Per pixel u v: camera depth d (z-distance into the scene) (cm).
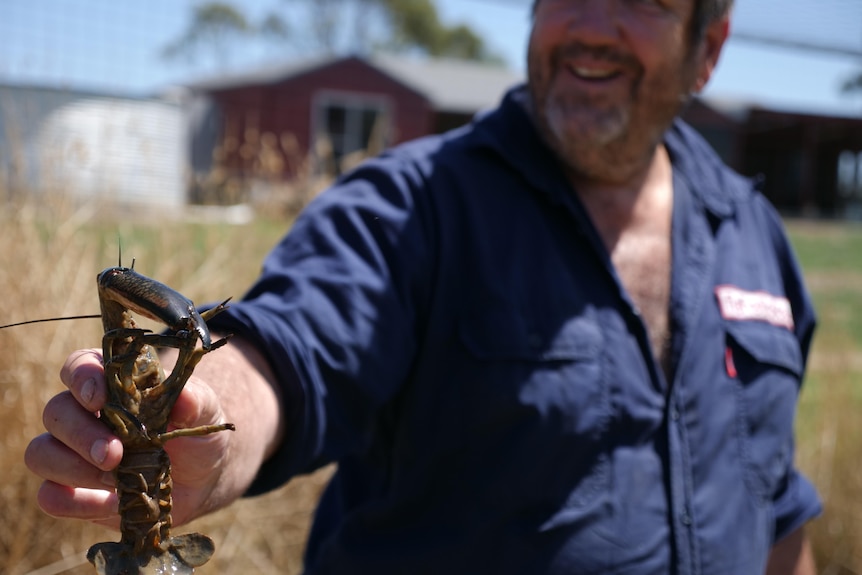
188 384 127
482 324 195
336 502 223
